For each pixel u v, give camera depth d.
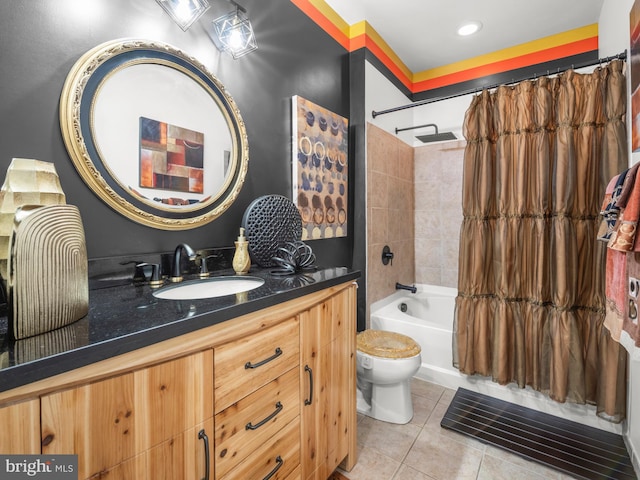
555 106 1.74
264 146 1.58
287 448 0.97
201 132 1.26
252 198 1.52
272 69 1.62
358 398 1.93
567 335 1.64
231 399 0.77
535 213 1.76
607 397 1.53
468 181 1.95
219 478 0.74
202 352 0.70
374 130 2.33
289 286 1.00
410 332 2.19
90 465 0.52
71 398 0.50
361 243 2.23
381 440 1.56
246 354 0.81
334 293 1.23
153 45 1.09
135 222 1.08
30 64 0.84
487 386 1.96
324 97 2.01
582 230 1.67
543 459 1.42
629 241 0.95
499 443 1.53
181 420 0.66
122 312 0.70
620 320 1.06
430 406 1.86
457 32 2.35
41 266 0.57
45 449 0.48
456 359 2.00
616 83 1.54
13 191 0.71
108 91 0.99
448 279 2.86
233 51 1.39
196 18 1.20
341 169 2.08
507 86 1.87
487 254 1.92
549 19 2.19
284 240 1.49
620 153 1.53
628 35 1.49
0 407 0.44
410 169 2.95
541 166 1.73
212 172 1.31
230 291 1.20
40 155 0.86
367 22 2.22
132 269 1.04
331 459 1.20
